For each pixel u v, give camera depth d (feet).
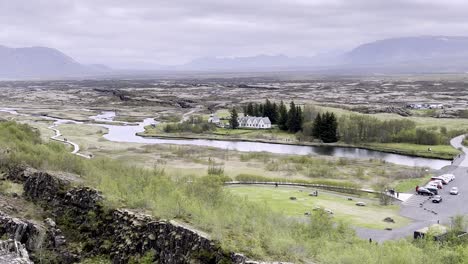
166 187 229.45
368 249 194.29
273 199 340.59
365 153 604.08
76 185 220.02
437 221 296.51
